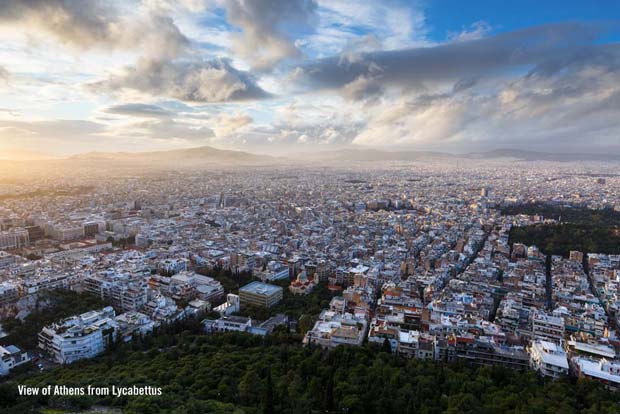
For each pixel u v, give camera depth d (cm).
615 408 19275
